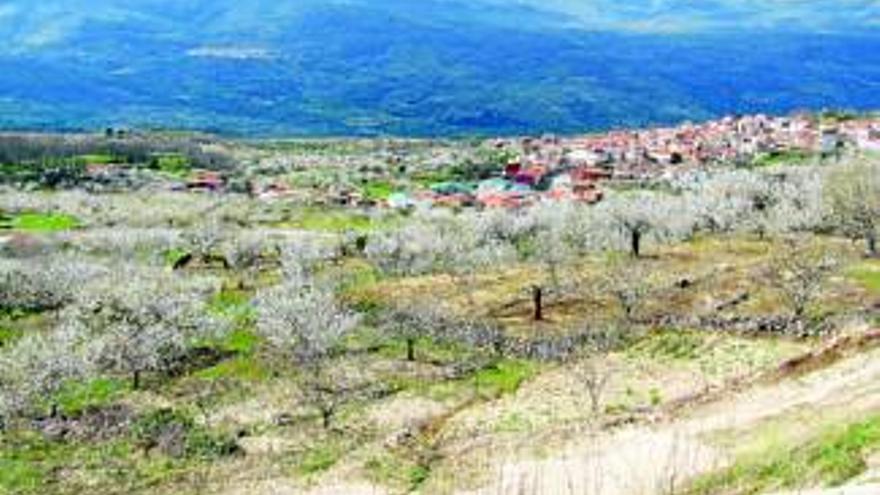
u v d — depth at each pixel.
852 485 45.88
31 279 173.38
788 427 65.88
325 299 144.38
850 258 171.00
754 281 158.38
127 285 161.25
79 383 127.12
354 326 142.12
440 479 74.75
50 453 104.88
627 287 157.00
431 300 165.62
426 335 144.50
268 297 152.75
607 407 94.56
